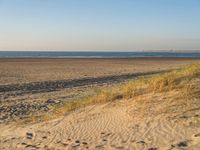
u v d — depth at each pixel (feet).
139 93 43.37
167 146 24.47
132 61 260.83
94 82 99.35
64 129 35.01
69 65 197.77
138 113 34.73
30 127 39.01
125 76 117.70
